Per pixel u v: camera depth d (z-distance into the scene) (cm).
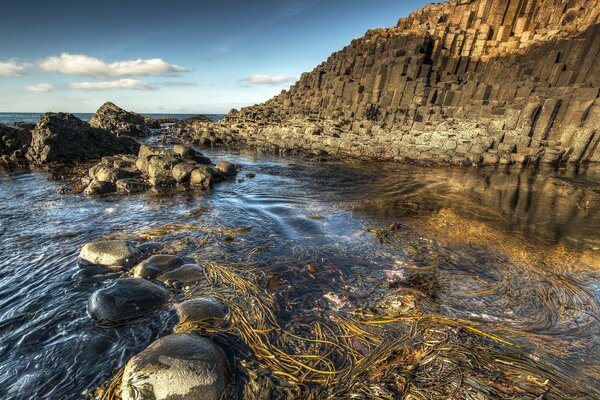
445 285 572
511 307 507
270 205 1079
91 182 1220
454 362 370
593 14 2138
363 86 3177
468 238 805
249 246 730
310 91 3816
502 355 385
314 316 475
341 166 1939
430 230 857
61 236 773
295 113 3781
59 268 613
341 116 3094
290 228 854
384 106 2917
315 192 1285
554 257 702
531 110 1973
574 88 1906
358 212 1011
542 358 390
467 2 2936
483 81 2653
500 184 1450
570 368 374
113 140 2172
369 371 364
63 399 334
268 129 3138
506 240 796
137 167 1477
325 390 342
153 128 5012
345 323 458
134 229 829
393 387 340
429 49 2911
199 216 944
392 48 3178
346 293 540
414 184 1450
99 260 609
